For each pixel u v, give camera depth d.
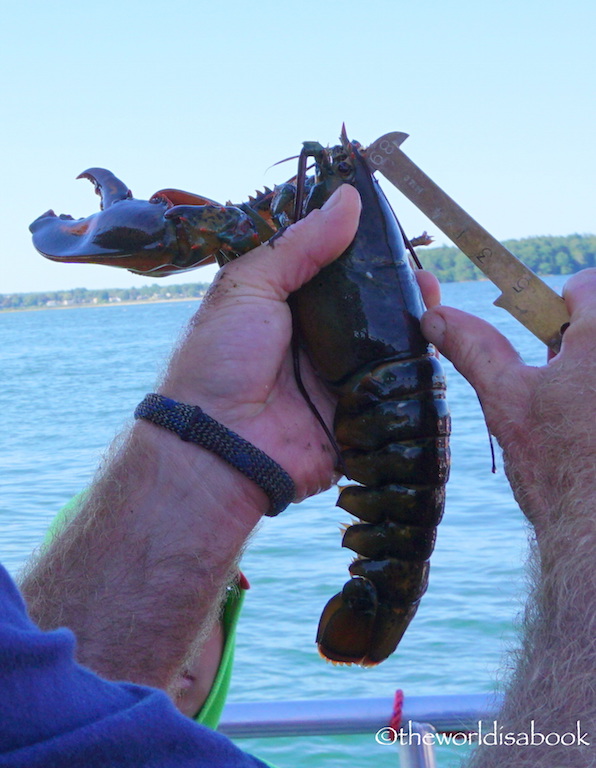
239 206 2.20
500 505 10.90
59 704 0.78
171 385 1.82
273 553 9.23
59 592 1.59
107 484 1.69
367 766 4.87
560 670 1.17
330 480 2.04
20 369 42.16
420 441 2.29
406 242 2.37
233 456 1.69
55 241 2.12
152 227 2.01
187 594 1.63
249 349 1.81
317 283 2.17
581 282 1.71
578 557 1.26
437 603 7.45
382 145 1.98
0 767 0.74
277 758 5.04
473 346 1.69
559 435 1.45
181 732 0.84
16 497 12.43
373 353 2.21
